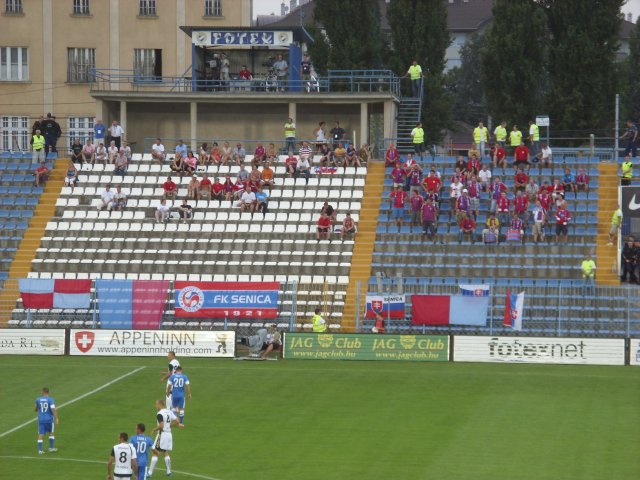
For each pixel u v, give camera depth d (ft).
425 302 386.11
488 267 420.36
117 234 453.17
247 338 381.81
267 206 460.14
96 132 497.05
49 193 476.95
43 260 442.91
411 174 453.99
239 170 480.64
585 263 404.77
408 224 448.24
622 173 445.78
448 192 463.01
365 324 398.21
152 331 381.60
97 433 264.11
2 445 252.42
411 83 586.45
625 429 266.98
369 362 371.76
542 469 229.45
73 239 449.89
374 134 520.42
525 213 437.99
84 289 399.03
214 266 433.48
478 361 371.97
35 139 494.18
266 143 517.14
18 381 329.93
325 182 469.98
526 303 398.01
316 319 384.27
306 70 526.16
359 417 281.33
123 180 479.41
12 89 606.55
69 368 353.92
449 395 310.65
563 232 429.38
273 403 299.99
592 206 447.01
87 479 223.30
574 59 574.15
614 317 393.29
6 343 384.06
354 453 243.60
